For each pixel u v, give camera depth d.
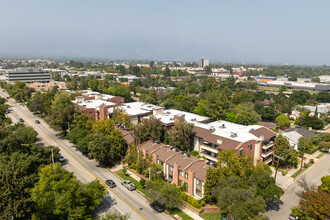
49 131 104.88
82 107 105.81
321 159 82.75
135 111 105.06
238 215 40.09
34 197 43.00
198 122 89.81
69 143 90.25
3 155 55.56
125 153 76.50
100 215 48.94
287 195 59.47
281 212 52.44
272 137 76.81
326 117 132.50
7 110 141.38
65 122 92.00
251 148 66.62
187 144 76.69
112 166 72.06
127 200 54.88
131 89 196.62
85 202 47.19
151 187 51.81
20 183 44.97
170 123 86.25
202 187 54.72
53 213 44.38
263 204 43.69
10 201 42.81
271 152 75.00
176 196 50.00
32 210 45.91
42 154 60.66
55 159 63.69
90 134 75.69
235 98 147.38
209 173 51.78
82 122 87.44
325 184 54.50
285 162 76.62
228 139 67.25
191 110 123.19
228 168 52.88
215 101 107.12
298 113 139.88
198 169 57.03
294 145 87.38
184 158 61.88
